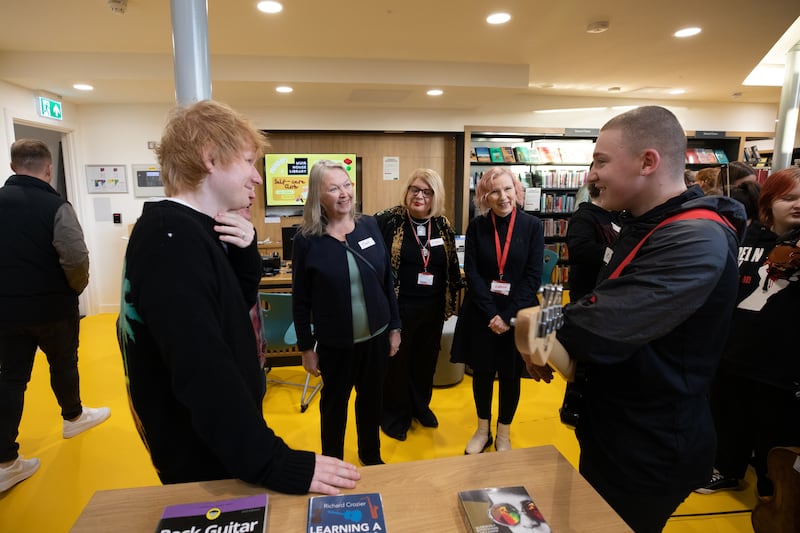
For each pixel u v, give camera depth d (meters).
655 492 0.95
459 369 3.20
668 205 0.93
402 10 3.01
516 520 0.69
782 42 4.16
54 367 2.34
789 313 1.68
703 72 4.59
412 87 4.33
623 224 1.05
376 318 1.80
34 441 2.41
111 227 5.16
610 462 0.99
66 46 3.59
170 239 0.73
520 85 4.32
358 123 5.46
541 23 3.27
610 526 0.71
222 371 0.71
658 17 3.20
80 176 5.00
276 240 5.61
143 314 0.72
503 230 2.18
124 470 2.17
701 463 0.95
